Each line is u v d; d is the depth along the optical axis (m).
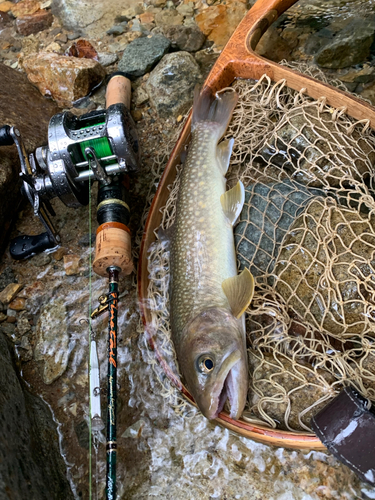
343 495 0.26
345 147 0.33
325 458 0.27
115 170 0.33
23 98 0.47
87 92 0.49
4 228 0.40
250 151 0.36
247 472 0.28
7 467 0.24
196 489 0.28
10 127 0.32
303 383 0.27
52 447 0.30
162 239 0.35
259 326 0.30
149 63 0.49
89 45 0.53
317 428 0.25
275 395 0.27
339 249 0.29
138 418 0.31
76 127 0.34
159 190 0.37
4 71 0.48
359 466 0.23
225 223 0.32
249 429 0.27
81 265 0.39
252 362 0.29
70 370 0.34
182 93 0.46
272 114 0.37
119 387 0.33
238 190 0.32
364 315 0.27
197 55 0.50
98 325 0.35
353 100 0.33
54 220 0.41
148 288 0.34
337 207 0.30
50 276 0.38
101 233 0.32
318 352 0.28
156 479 0.29
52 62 0.48
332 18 0.48
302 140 0.34
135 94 0.48
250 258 0.32
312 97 0.35
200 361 0.27
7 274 0.39
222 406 0.27
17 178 0.40
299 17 0.48
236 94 0.38
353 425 0.23
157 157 0.43
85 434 0.31
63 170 0.32
